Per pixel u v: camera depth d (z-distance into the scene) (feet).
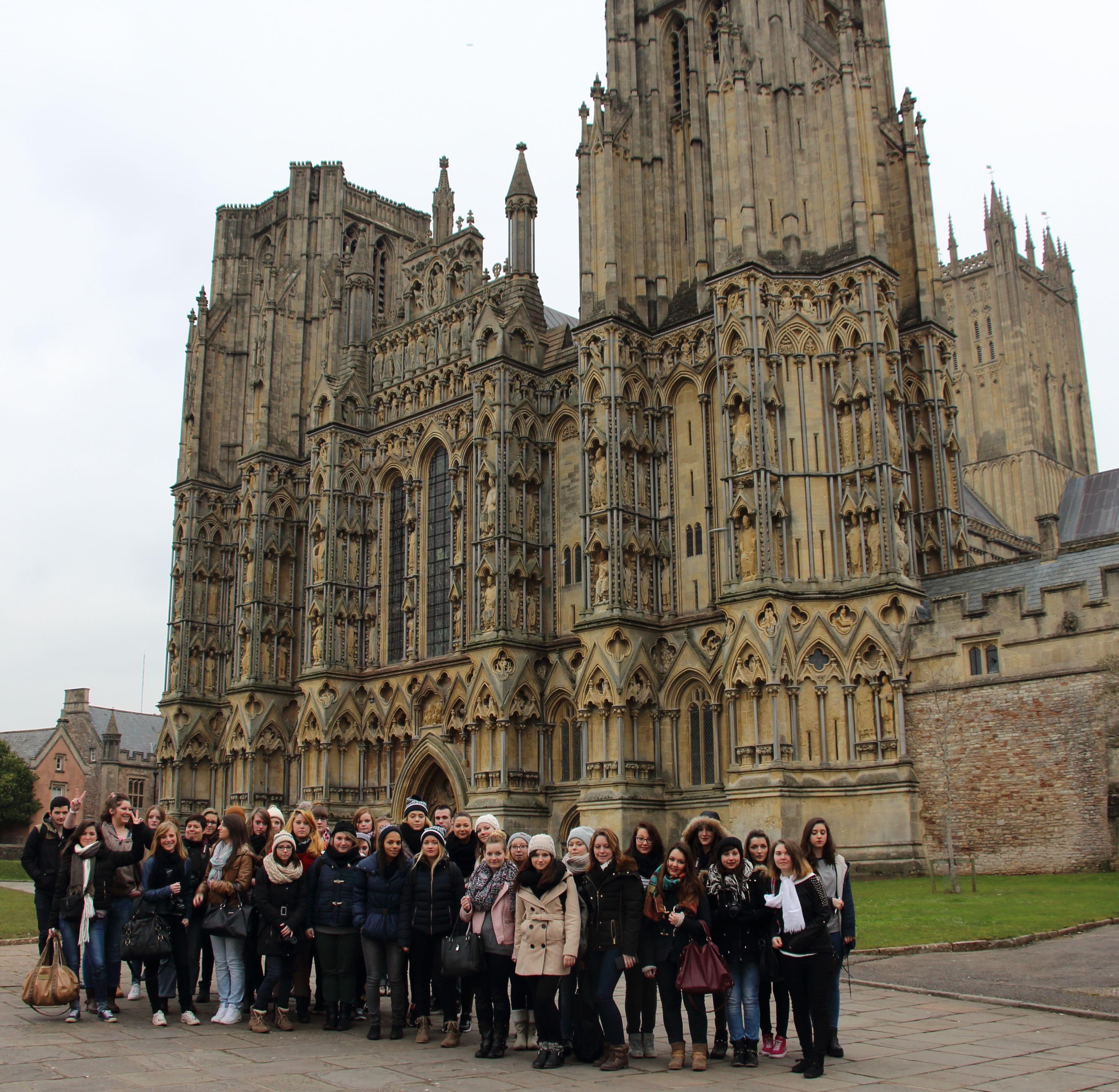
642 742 179.42
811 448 171.94
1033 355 427.74
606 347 190.49
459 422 223.92
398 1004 64.39
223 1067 55.52
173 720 267.80
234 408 292.40
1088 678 144.36
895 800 156.46
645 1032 59.82
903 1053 57.62
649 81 211.61
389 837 66.18
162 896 66.49
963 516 194.59
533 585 202.08
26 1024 68.18
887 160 206.69
